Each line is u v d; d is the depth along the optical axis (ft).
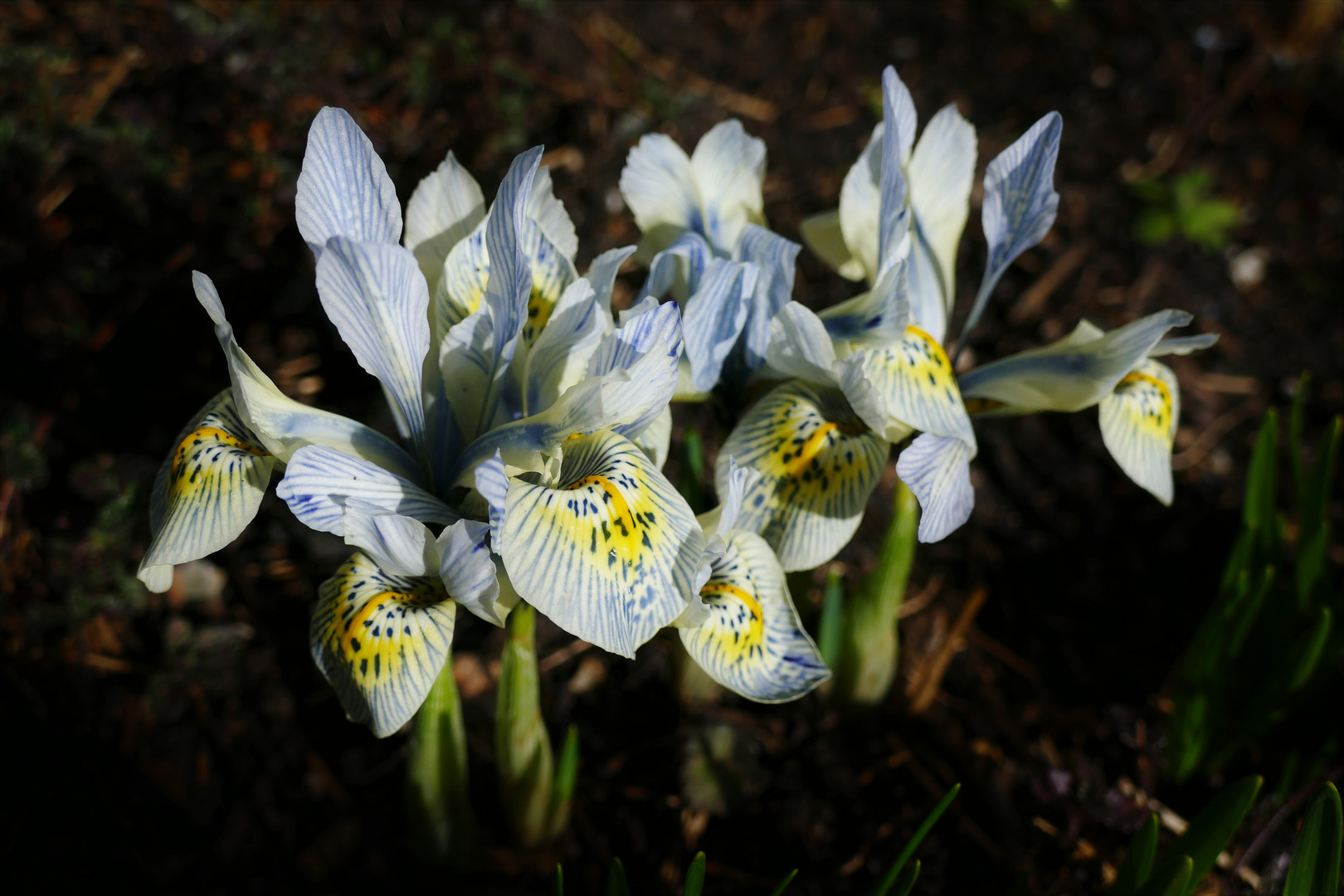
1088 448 1.07
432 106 1.09
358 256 0.57
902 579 0.77
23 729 0.77
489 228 0.59
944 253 0.72
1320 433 1.10
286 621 0.85
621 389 0.58
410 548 0.58
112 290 0.93
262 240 0.98
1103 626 0.94
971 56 1.40
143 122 0.99
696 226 0.71
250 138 0.99
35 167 0.93
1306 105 1.39
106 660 0.81
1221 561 0.99
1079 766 0.83
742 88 1.30
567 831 0.78
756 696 0.62
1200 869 0.68
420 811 0.70
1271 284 1.22
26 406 0.88
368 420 0.92
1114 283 1.19
